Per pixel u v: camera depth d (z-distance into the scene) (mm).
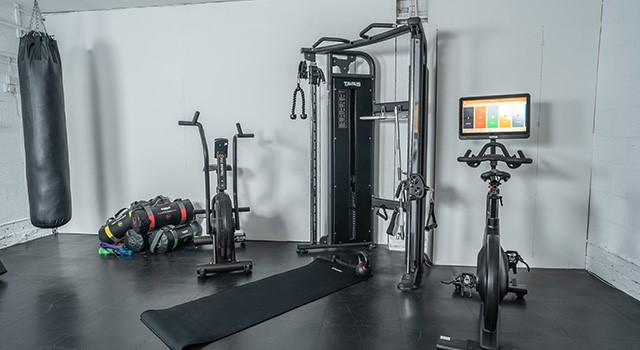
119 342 2059
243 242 3967
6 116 4055
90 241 4195
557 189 3150
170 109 4234
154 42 4191
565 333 2154
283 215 4168
